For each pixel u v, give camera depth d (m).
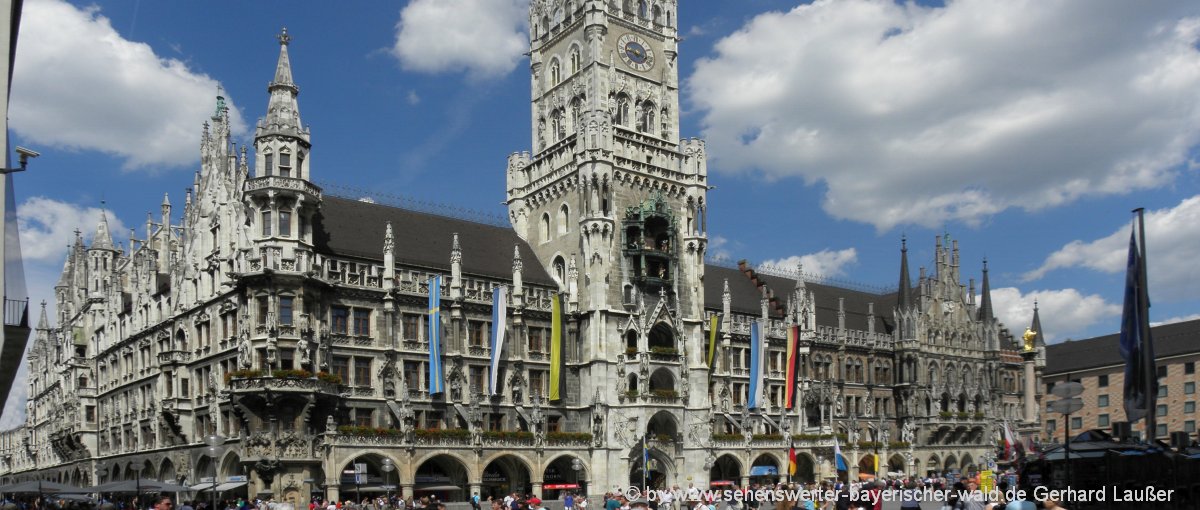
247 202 80.19
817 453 106.75
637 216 98.19
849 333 120.56
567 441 90.12
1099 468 40.25
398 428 84.19
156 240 106.31
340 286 82.94
